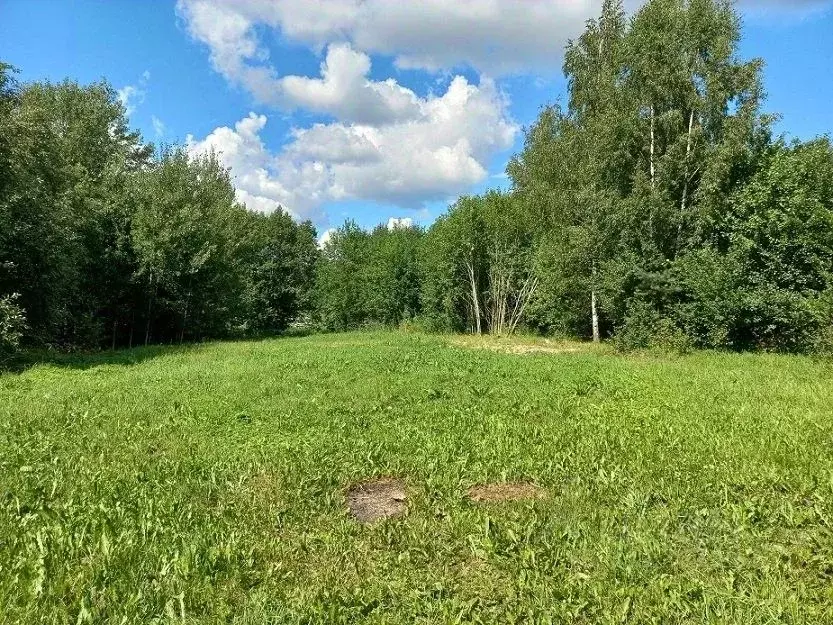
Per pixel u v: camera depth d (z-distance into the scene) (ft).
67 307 81.97
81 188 88.12
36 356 61.67
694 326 71.67
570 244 87.15
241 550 15.56
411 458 23.67
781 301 66.95
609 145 84.07
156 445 25.94
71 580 13.43
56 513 17.46
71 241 74.90
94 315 89.61
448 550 15.66
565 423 29.17
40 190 65.72
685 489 19.62
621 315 79.20
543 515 17.95
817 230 67.72
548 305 101.30
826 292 58.54
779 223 68.80
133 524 16.85
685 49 80.59
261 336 134.72
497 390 38.60
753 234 71.92
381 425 29.27
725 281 69.41
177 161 119.65
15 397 36.91
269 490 20.20
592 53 96.43
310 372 47.65
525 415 31.27
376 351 65.72
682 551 15.49
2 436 26.58
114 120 129.49
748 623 12.09
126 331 101.86
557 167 100.58
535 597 13.34
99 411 32.42
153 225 95.14
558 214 95.50
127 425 29.12
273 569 14.73
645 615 12.50
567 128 100.12
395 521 17.56
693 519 17.44
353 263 153.28
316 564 15.14
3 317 54.29
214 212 120.06
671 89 81.71
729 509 17.93
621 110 84.33
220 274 115.24
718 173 76.07
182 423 29.71
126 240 93.97
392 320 145.28
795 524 16.79
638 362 56.03
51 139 69.36
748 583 13.80
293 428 28.99
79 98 119.65
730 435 25.93
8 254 63.41
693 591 13.39
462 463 22.77
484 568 14.82
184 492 19.77
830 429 26.35
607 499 19.13
